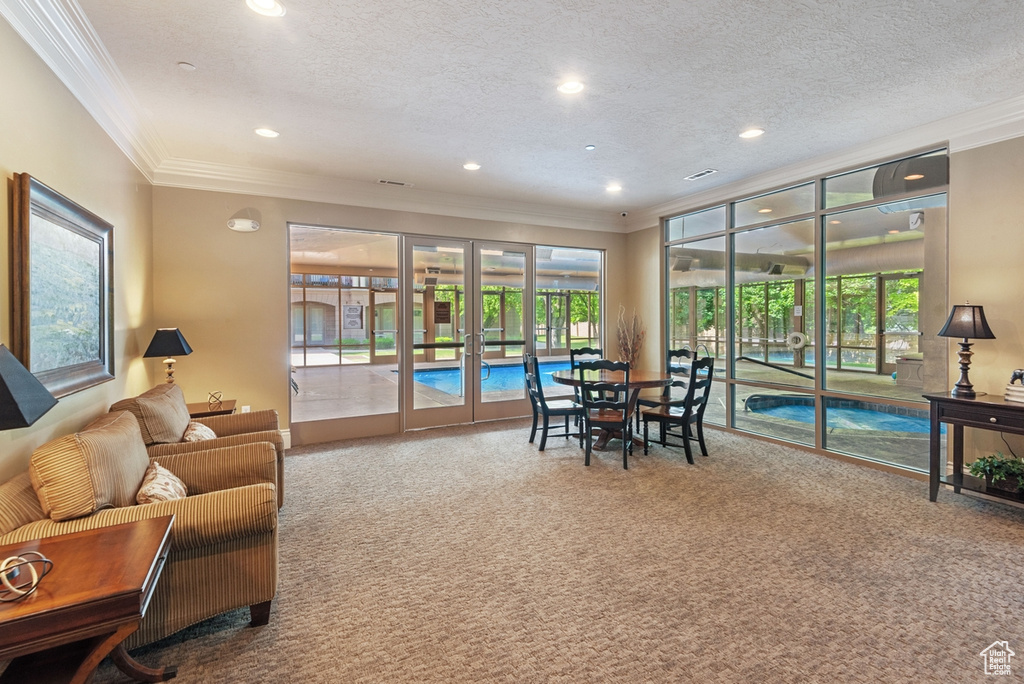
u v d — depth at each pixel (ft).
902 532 9.25
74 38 7.29
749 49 8.29
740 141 12.64
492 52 8.31
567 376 15.24
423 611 6.88
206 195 14.35
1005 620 6.59
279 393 15.33
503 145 12.78
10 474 5.88
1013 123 10.46
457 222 18.26
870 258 13.53
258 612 6.51
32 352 6.33
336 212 16.19
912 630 6.39
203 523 5.74
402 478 12.50
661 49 8.28
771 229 16.05
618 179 15.98
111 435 6.17
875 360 13.52
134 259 11.75
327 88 9.53
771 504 10.69
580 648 6.09
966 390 10.64
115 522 5.40
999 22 7.52
